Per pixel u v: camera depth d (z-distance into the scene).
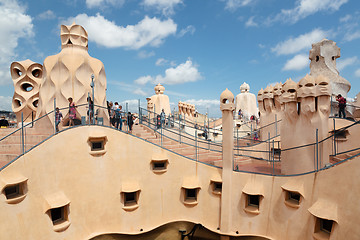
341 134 15.04
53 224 11.27
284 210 11.52
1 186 9.23
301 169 12.04
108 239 12.94
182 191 14.12
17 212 9.75
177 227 14.20
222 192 13.21
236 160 17.03
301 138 12.15
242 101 35.59
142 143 13.88
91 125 12.89
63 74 15.88
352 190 8.88
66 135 12.00
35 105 22.50
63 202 11.17
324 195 9.95
